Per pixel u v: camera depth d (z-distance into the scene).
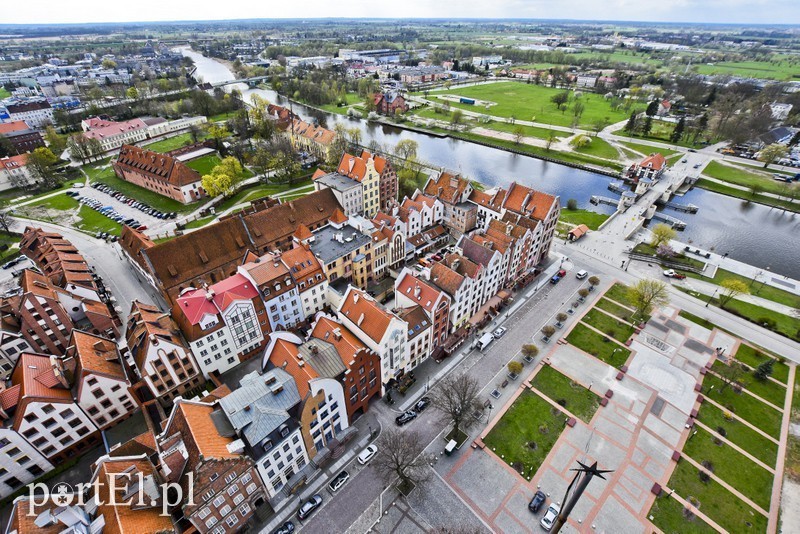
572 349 81.75
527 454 62.25
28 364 58.94
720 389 73.19
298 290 82.56
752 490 57.75
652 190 158.12
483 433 65.25
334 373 59.19
